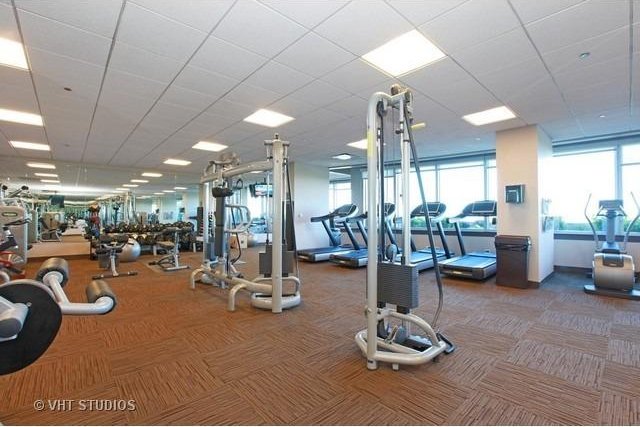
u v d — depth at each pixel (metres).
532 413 1.81
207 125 4.91
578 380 2.16
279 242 3.68
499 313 3.62
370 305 2.36
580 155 6.06
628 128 5.07
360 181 9.62
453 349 2.63
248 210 4.67
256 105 4.04
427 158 7.93
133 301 4.14
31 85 3.39
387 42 2.60
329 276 5.84
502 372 2.28
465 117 4.53
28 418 1.77
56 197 10.42
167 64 2.96
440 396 1.99
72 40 2.55
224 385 2.13
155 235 8.72
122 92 3.59
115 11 2.20
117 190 11.85
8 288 1.09
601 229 5.82
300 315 3.59
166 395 2.01
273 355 2.58
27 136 5.47
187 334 3.02
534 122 4.77
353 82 3.36
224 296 4.40
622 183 5.64
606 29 2.39
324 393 2.03
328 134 5.52
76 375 2.25
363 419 1.77
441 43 2.61
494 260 5.86
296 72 3.13
